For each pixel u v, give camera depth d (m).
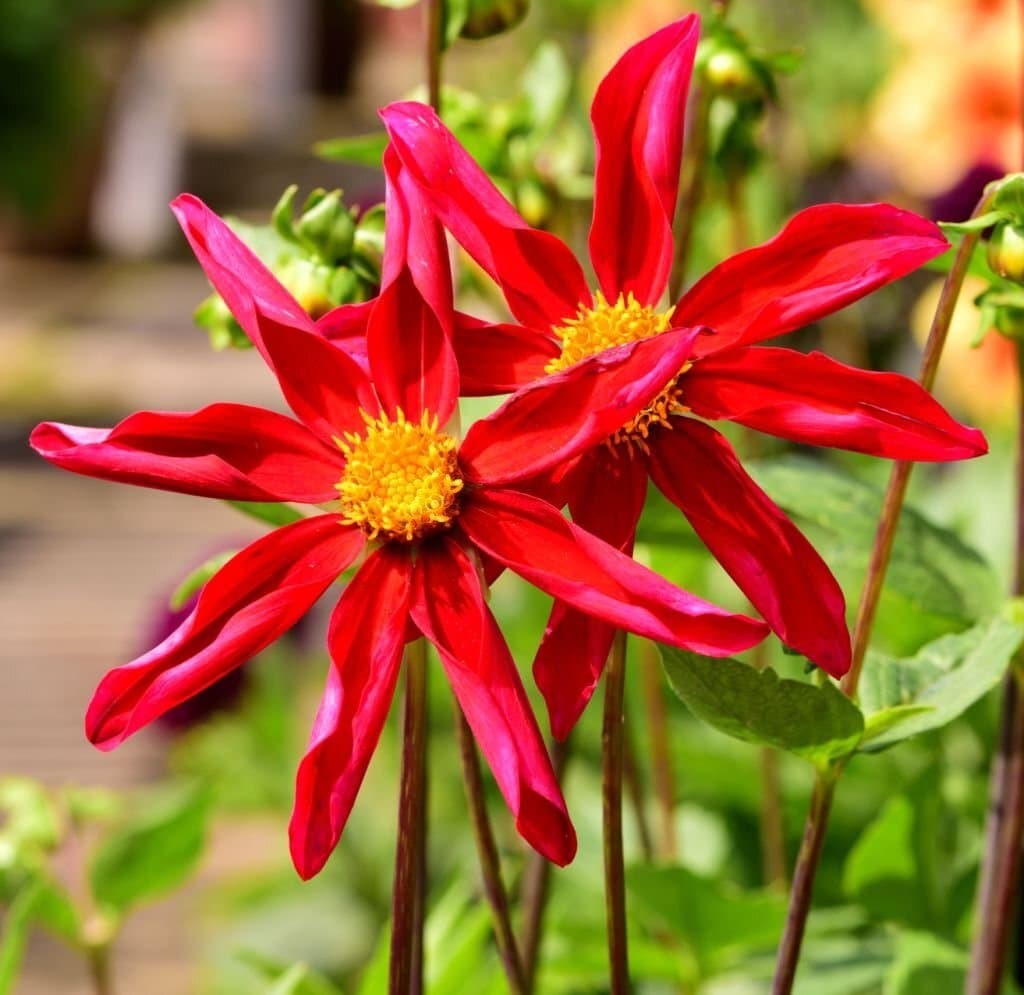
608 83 0.58
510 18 0.71
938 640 0.62
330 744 0.55
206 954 1.42
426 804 0.66
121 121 6.04
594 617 0.54
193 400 3.57
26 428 3.42
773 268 0.57
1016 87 1.11
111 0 5.09
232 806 1.37
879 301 1.44
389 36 8.29
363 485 0.58
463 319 0.59
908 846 0.76
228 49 9.34
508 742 0.54
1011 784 0.69
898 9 1.18
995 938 0.69
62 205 5.56
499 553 0.57
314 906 1.42
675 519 0.71
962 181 1.10
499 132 0.78
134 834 0.78
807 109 1.70
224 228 0.58
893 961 0.78
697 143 0.71
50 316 4.70
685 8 1.50
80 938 0.78
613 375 0.56
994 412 1.17
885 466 1.19
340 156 0.72
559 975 0.80
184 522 2.90
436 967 0.76
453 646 0.57
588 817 0.88
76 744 2.02
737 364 0.57
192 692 0.55
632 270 0.59
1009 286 0.64
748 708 0.58
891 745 0.59
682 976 0.77
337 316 0.60
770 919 0.74
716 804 0.96
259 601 0.56
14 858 0.77
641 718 0.98
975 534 1.09
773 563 0.56
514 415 0.58
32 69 4.95
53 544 2.76
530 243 0.59
